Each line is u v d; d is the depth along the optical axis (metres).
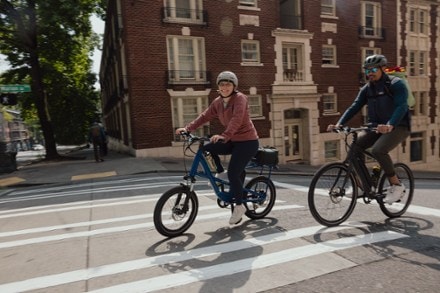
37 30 16.61
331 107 19.64
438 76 23.67
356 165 3.94
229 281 2.62
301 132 19.19
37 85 17.70
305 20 18.20
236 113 3.65
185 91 15.42
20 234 4.29
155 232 4.01
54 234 4.18
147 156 14.90
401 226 3.82
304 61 18.28
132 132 15.29
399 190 3.95
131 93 14.59
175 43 15.21
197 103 15.90
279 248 3.26
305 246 3.28
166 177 9.56
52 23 15.10
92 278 2.79
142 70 14.57
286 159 18.75
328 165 3.77
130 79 14.46
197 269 2.86
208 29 15.75
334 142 19.83
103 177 10.36
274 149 4.48
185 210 3.80
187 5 15.50
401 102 3.64
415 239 3.37
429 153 23.44
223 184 4.05
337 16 19.30
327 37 18.95
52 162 16.64
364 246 3.22
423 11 22.75
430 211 4.45
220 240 3.58
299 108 18.47
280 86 17.56
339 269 2.75
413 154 22.92
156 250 3.37
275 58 17.42
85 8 16.52
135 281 2.69
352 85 20.00
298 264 2.88
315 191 3.73
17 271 3.04
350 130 3.88
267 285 2.53
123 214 5.10
